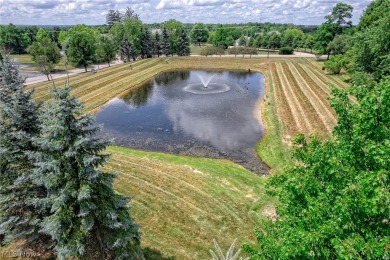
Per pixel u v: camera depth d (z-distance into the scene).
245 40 114.88
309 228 7.45
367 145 6.84
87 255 10.77
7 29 108.44
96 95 46.09
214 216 16.83
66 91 9.40
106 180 10.66
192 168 22.89
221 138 29.94
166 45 91.56
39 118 10.07
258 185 20.38
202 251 14.29
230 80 60.50
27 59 95.50
